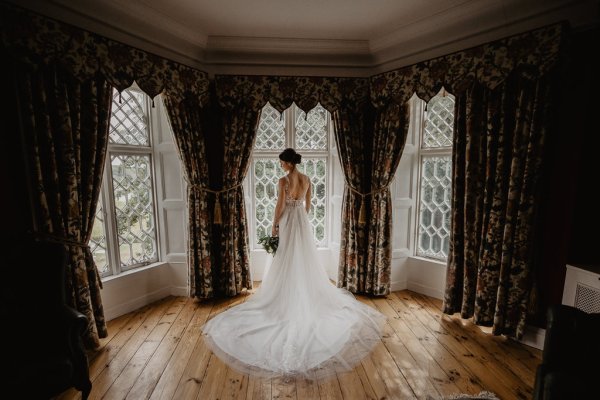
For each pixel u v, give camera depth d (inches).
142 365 87.0
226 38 117.9
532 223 91.9
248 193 150.8
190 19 105.0
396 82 119.4
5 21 72.9
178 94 113.0
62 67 82.7
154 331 105.8
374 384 79.5
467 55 100.1
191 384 79.4
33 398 56.6
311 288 111.4
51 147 82.2
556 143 89.5
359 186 133.6
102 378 81.7
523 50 88.0
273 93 126.3
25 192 82.8
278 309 107.3
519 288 94.7
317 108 150.3
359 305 120.5
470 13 95.9
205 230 126.6
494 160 98.0
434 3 95.7
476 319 103.6
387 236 131.9
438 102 129.7
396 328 108.4
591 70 82.0
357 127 132.3
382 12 101.1
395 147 125.3
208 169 129.6
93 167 92.2
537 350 95.0
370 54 125.8
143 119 125.8
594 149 84.5
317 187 155.7
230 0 93.7
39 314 66.1
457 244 109.7
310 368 84.2
